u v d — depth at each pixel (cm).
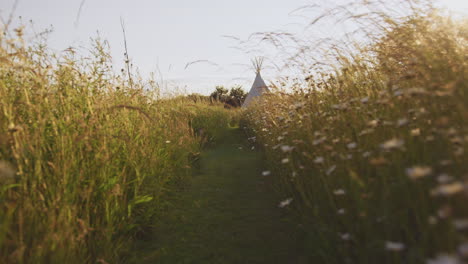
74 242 167
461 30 212
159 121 432
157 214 276
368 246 133
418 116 160
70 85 290
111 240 211
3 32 190
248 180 408
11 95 228
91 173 218
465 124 141
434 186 127
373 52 274
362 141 188
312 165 220
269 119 434
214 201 326
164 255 213
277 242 221
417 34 219
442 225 114
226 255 210
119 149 281
